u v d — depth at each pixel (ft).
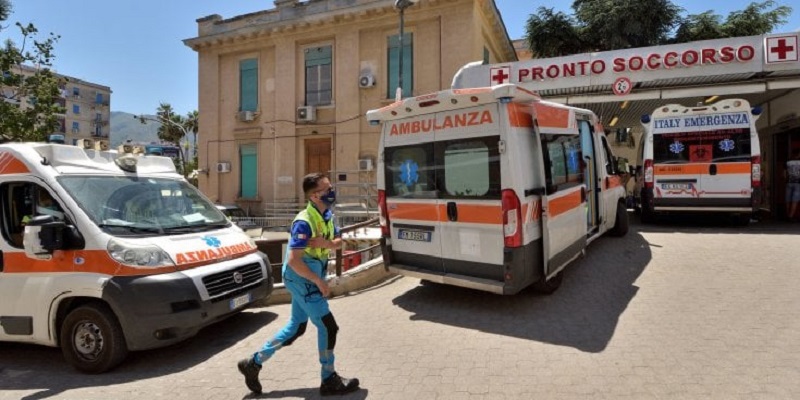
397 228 20.80
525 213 17.01
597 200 25.35
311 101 61.46
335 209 47.29
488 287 17.29
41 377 15.21
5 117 45.09
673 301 17.83
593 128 25.67
